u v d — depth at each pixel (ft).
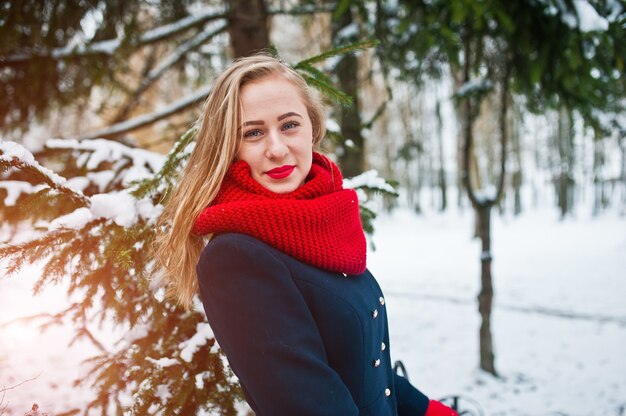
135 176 4.38
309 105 3.11
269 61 2.90
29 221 4.63
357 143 10.82
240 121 2.72
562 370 12.57
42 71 7.92
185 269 3.03
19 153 3.18
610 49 7.75
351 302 2.69
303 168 2.85
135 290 3.83
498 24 9.16
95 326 6.64
